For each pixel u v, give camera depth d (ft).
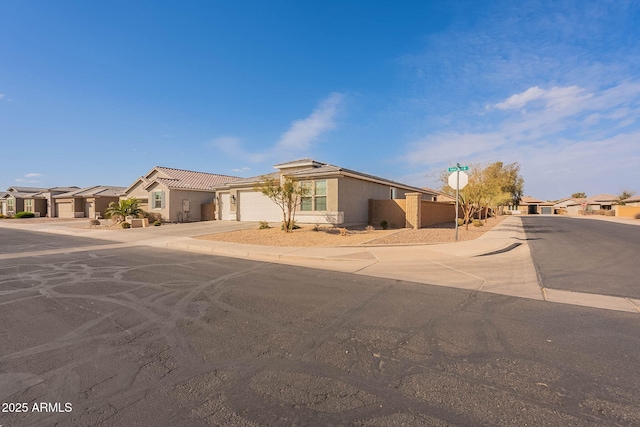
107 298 20.25
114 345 13.39
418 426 8.48
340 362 11.97
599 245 47.39
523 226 90.17
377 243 44.62
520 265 31.81
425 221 74.90
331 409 9.20
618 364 11.88
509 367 11.62
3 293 21.45
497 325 15.75
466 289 22.75
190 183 95.61
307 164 79.30
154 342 13.69
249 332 14.78
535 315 17.28
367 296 20.79
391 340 13.93
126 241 53.47
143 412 9.04
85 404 9.40
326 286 23.41
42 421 8.65
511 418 8.80
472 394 9.92
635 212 152.05
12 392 10.00
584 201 260.83
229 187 85.61
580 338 14.25
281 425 8.53
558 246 46.50
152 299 20.03
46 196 150.10
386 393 9.98
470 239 50.72
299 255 36.29
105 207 131.95
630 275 27.40
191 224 81.25
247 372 11.23
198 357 12.33
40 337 14.19
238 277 26.43
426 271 28.96
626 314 17.54
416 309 18.15
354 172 65.10
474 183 66.59
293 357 12.35
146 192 96.99
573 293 21.83
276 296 20.72
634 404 9.45
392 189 89.10
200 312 17.53
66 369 11.42
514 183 173.99
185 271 28.96
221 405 9.37
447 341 13.84
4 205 168.76
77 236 63.16
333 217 62.23
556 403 9.48
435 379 10.79
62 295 20.94
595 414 9.00
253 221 81.15
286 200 60.29
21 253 40.70
